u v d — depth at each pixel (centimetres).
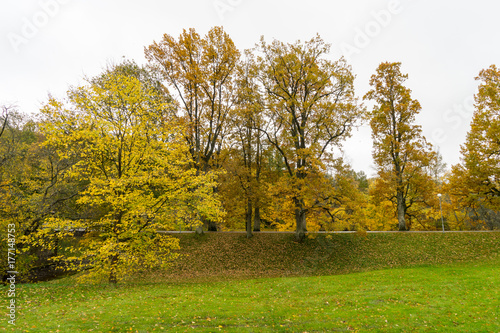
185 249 2442
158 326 872
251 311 1065
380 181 2842
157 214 1416
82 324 854
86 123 1320
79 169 1426
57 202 1747
